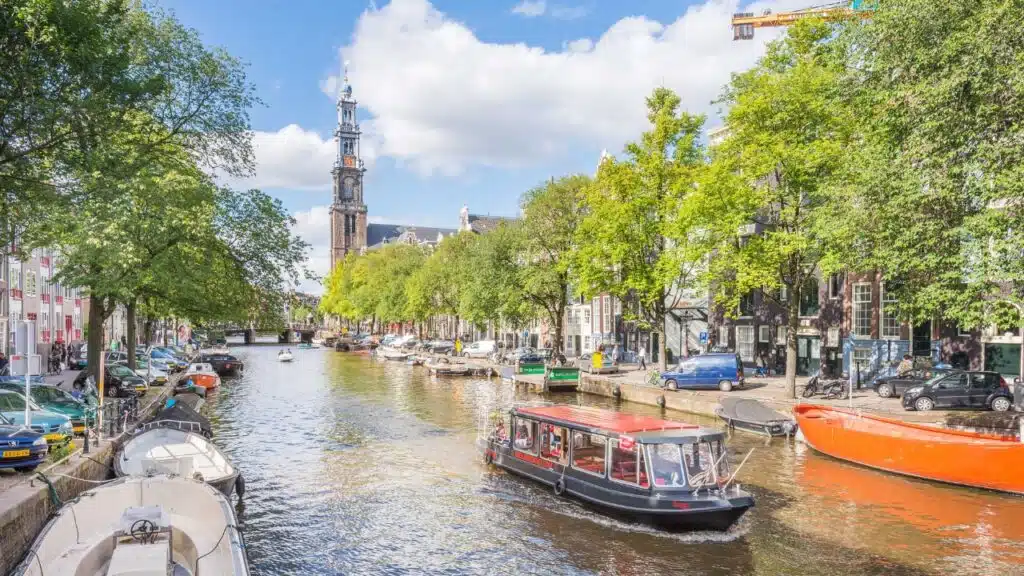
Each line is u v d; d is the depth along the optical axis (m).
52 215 16.58
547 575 12.58
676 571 12.64
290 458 21.95
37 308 49.16
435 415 30.94
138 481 12.51
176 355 58.19
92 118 15.88
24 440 13.84
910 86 17.64
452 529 15.05
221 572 10.76
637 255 34.75
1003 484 16.88
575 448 17.02
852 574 12.40
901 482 18.16
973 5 16.64
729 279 31.83
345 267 121.56
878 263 20.06
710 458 14.81
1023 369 26.09
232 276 27.72
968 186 16.55
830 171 25.38
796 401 27.22
